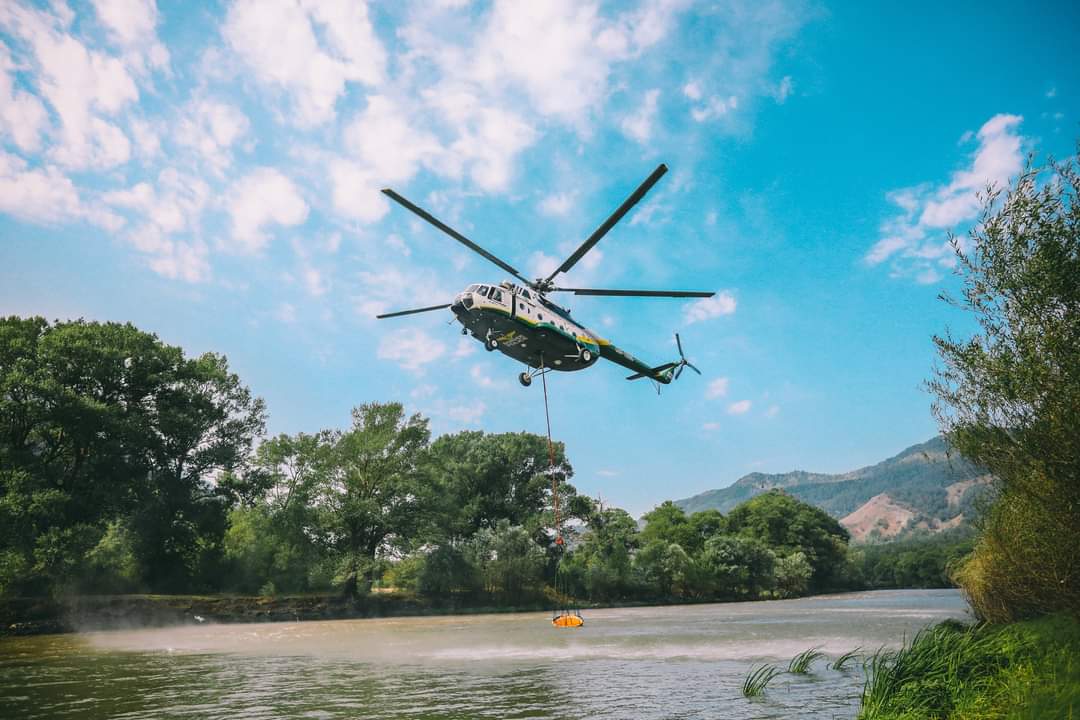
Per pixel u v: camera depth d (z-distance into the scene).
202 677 22.16
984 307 11.45
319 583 67.25
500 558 79.69
